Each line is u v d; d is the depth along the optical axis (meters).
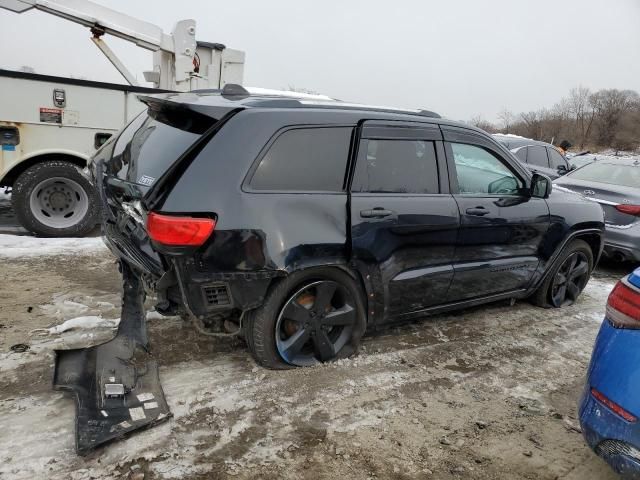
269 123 3.20
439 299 4.11
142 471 2.52
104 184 3.72
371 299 3.68
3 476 2.41
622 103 73.44
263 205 3.10
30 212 6.25
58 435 2.71
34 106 6.10
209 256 2.98
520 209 4.44
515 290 4.73
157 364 3.34
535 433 3.12
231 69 8.54
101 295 4.53
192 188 2.92
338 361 3.67
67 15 7.28
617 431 2.28
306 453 2.76
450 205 3.93
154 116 3.62
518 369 3.90
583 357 4.20
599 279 6.67
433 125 3.98
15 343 3.58
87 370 3.09
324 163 3.38
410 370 3.71
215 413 3.01
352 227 3.41
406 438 2.96
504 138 11.00
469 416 3.23
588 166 8.29
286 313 3.36
